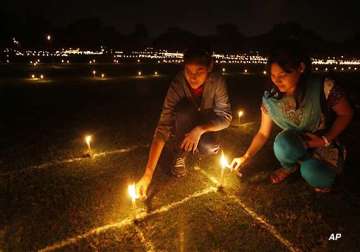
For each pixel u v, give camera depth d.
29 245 2.57
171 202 3.18
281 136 3.25
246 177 3.68
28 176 3.65
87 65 17.86
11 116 6.24
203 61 3.05
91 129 5.43
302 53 2.77
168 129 3.40
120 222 2.87
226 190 3.40
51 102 7.64
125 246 2.58
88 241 2.63
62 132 5.23
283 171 3.54
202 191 3.38
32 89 9.41
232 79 12.91
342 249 2.52
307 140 3.07
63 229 2.76
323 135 3.03
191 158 4.17
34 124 5.70
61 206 3.09
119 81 11.62
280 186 3.47
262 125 3.60
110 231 2.75
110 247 2.57
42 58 20.83
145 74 14.18
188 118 3.80
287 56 2.71
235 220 2.90
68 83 10.82
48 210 3.02
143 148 4.54
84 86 10.25
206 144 3.81
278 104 3.18
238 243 2.60
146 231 2.76
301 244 2.59
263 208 3.07
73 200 3.19
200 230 2.76
